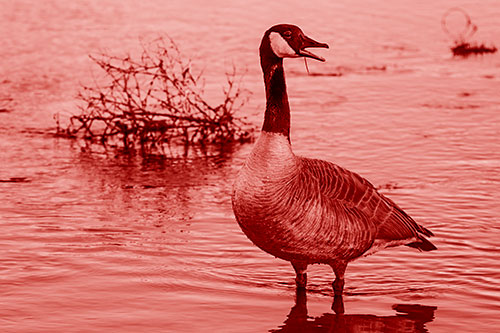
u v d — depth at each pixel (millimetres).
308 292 11211
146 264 12008
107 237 13047
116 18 33375
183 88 23281
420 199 14906
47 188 15594
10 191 15352
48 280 11406
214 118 19297
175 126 19078
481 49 28922
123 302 10781
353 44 29969
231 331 10016
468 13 35188
